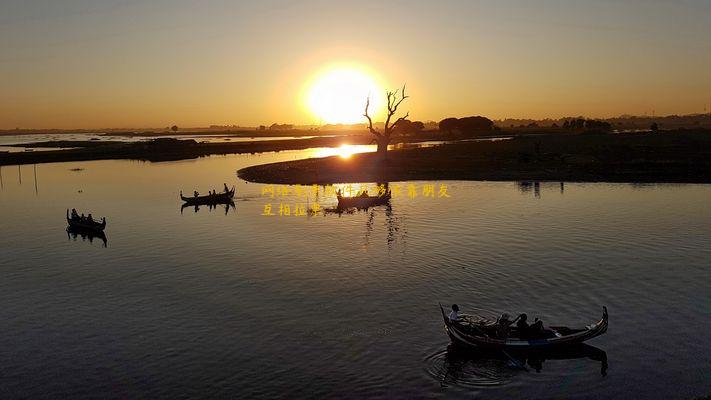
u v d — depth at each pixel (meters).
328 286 27.19
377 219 44.75
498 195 56.94
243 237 38.81
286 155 128.12
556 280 27.25
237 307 24.48
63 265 32.31
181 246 36.38
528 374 18.20
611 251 32.50
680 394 16.67
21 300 26.11
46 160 121.69
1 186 74.12
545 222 41.59
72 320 23.39
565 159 83.94
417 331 21.61
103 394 17.20
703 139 113.25
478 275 28.38
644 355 19.20
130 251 35.38
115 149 143.38
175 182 75.38
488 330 20.33
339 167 83.94
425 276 28.47
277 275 29.20
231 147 155.38
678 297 24.58
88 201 58.75
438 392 17.12
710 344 19.83
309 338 21.08
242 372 18.48
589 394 16.89
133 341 21.11
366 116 86.31
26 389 17.61
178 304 25.03
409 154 102.75
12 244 38.41
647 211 45.72
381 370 18.53
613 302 24.12
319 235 39.00
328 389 17.31
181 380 18.00
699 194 55.38
